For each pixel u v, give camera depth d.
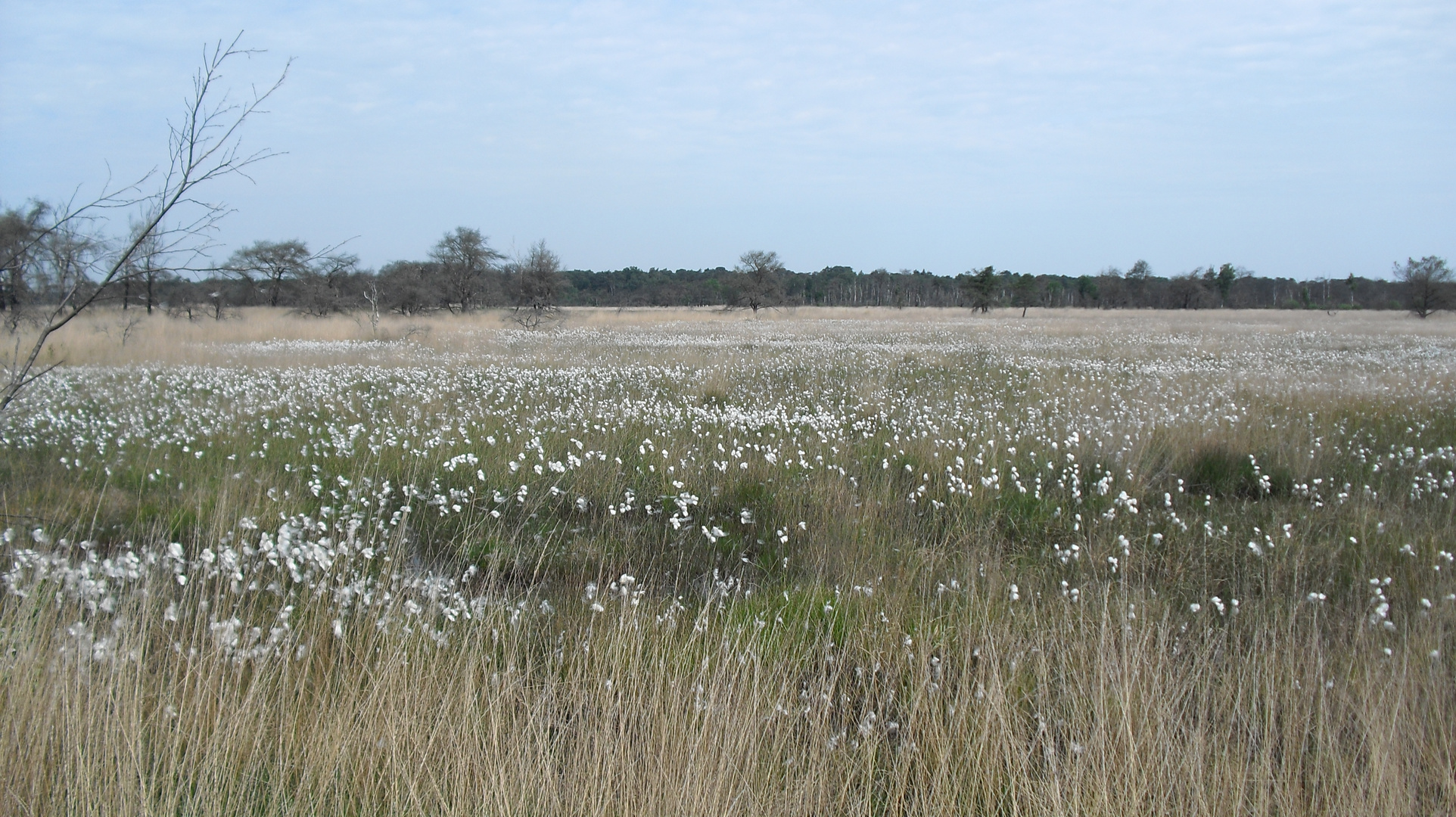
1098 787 2.61
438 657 3.31
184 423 8.75
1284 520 5.73
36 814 2.41
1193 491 6.80
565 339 25.61
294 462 6.98
